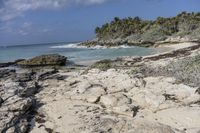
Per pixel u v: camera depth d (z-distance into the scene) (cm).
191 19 9588
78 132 1195
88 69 2833
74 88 1906
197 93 1603
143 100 1533
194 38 7688
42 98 1752
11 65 3950
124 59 3594
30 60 3831
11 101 1484
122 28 10975
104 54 5275
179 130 1174
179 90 1650
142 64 2995
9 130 1198
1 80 2367
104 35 11275
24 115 1407
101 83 1956
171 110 1410
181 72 2166
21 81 2306
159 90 1684
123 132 1157
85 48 8188
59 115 1423
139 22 11156
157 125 1210
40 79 2397
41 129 1271
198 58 2584
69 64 3856
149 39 8788
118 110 1402
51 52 6975
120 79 2008
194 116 1320
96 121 1289
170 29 9281
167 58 3241
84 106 1540
